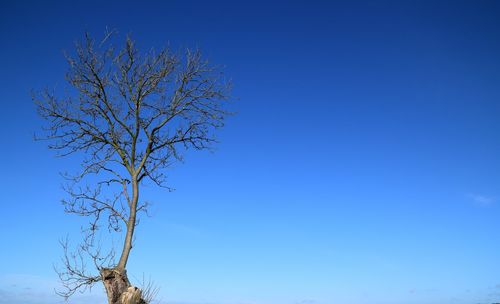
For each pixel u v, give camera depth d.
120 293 14.67
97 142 17.36
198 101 17.95
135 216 16.39
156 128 17.39
